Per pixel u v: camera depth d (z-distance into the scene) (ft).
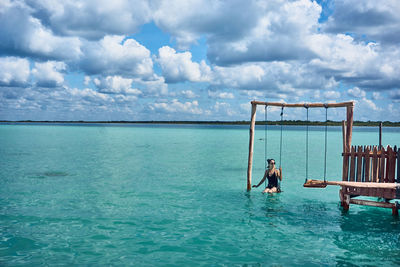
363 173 34.96
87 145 143.64
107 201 41.45
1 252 24.64
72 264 22.65
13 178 59.00
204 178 60.39
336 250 25.46
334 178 61.11
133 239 27.73
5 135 219.82
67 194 45.57
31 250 25.12
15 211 36.19
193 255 24.39
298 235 28.94
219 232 29.73
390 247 26.13
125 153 109.50
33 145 139.23
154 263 22.95
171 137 230.07
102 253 24.66
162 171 69.15
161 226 31.37
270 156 102.68
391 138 220.84
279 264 22.85
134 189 49.49
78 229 30.19
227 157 99.09
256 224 32.12
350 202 36.45
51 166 75.61
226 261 23.35
